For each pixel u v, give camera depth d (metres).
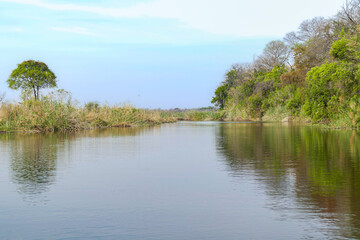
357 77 24.89
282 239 4.05
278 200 5.67
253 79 65.56
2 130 23.56
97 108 34.47
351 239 4.03
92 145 14.64
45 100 26.25
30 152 12.12
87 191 6.36
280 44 74.19
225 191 6.30
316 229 4.34
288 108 44.84
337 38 33.94
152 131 25.89
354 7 34.50
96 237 4.16
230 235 4.18
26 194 6.15
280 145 14.09
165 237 4.14
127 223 4.63
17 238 4.15
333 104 27.72
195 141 16.62
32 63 60.94
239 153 11.70
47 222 4.68
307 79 30.59
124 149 13.14
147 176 7.75
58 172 8.25
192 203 5.54
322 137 17.70
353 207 5.25
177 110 81.25
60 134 22.02
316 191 6.25
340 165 8.97
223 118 67.31
